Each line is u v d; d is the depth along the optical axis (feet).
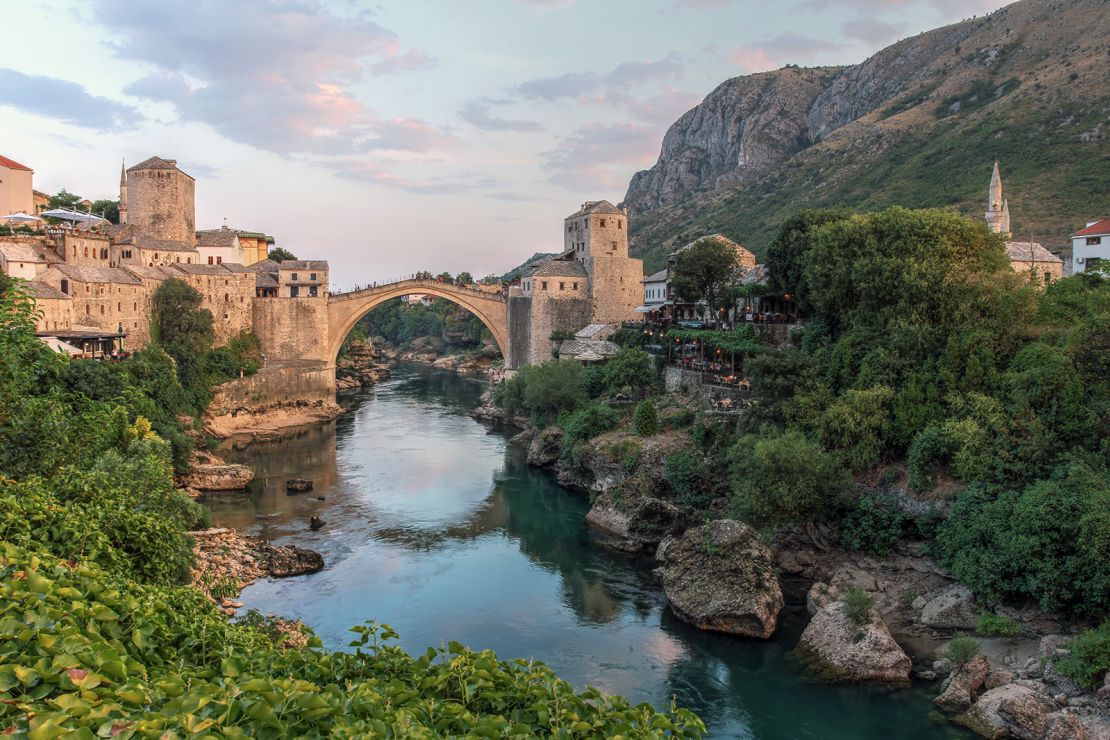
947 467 155.74
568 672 126.21
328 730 43.52
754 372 196.24
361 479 256.52
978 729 105.91
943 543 144.97
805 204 638.53
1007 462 142.82
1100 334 150.51
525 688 52.65
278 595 157.07
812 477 160.04
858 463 167.02
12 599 47.29
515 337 408.05
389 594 158.81
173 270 370.32
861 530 158.61
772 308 283.59
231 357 366.63
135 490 139.64
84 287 293.23
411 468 272.92
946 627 133.08
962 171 501.15
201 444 275.39
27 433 88.43
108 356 276.00
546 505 227.20
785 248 263.49
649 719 51.65
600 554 184.75
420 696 52.54
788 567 162.61
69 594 50.49
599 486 234.79
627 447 230.27
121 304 314.14
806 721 111.04
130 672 46.32
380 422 370.12
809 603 146.51
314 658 54.49
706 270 305.94
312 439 326.65
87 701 39.04
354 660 57.16
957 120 616.39
